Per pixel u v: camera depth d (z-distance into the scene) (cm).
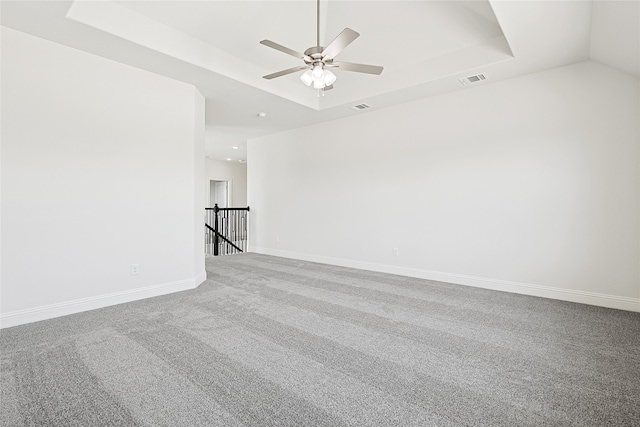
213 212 825
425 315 322
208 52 377
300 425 162
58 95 314
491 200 421
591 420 166
